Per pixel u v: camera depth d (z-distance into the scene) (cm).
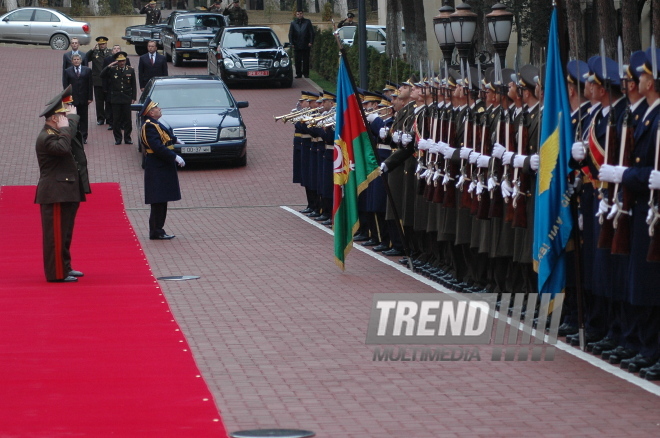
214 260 2042
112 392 1098
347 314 1514
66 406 1046
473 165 1552
